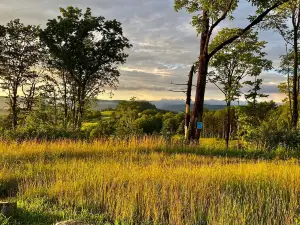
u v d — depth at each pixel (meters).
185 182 7.98
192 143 17.16
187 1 19.02
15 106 38.00
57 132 19.72
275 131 17.97
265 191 7.66
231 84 33.28
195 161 12.95
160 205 6.82
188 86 20.30
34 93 38.38
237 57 32.53
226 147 16.75
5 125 37.38
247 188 7.95
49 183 8.75
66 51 35.50
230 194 7.10
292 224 5.93
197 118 18.97
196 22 18.64
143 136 18.53
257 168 10.25
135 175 8.86
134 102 27.36
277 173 9.16
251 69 33.16
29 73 38.44
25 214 6.39
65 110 33.12
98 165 10.70
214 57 33.44
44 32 35.19
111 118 25.17
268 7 18.81
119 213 6.76
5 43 38.09
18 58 38.00
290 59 33.50
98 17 36.25
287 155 14.76
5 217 5.89
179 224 6.11
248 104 33.34
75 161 11.61
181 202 6.73
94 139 17.72
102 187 8.05
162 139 17.17
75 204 7.11
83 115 34.62
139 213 6.66
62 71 37.22
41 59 38.78
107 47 36.72
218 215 6.27
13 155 13.34
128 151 14.81
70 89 38.06
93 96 35.72
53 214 6.49
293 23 29.31
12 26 38.00
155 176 8.71
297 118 29.23
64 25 34.81
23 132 19.41
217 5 17.78
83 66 35.56
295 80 29.19
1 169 10.48
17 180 9.28
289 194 7.56
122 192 7.52
